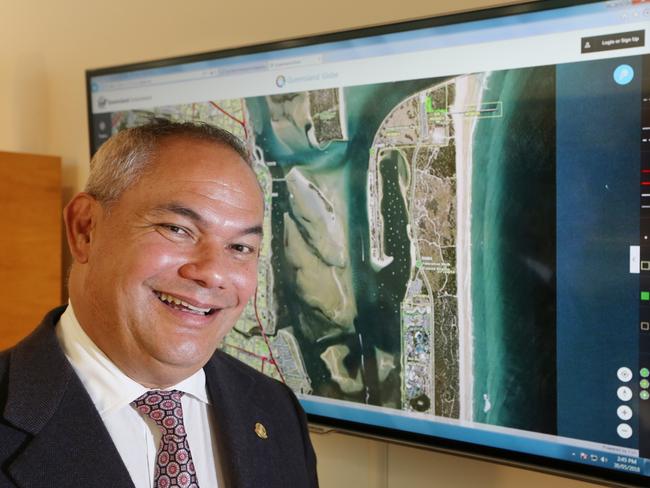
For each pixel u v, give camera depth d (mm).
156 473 865
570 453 1186
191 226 825
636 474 1121
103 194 841
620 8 1094
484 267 1255
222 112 1603
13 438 781
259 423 1038
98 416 825
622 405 1130
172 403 903
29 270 1911
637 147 1095
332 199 1442
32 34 2230
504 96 1213
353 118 1398
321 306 1479
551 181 1176
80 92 2113
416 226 1331
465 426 1299
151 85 1727
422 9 1416
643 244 1097
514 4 1188
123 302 813
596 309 1146
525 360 1222
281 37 1655
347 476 1616
